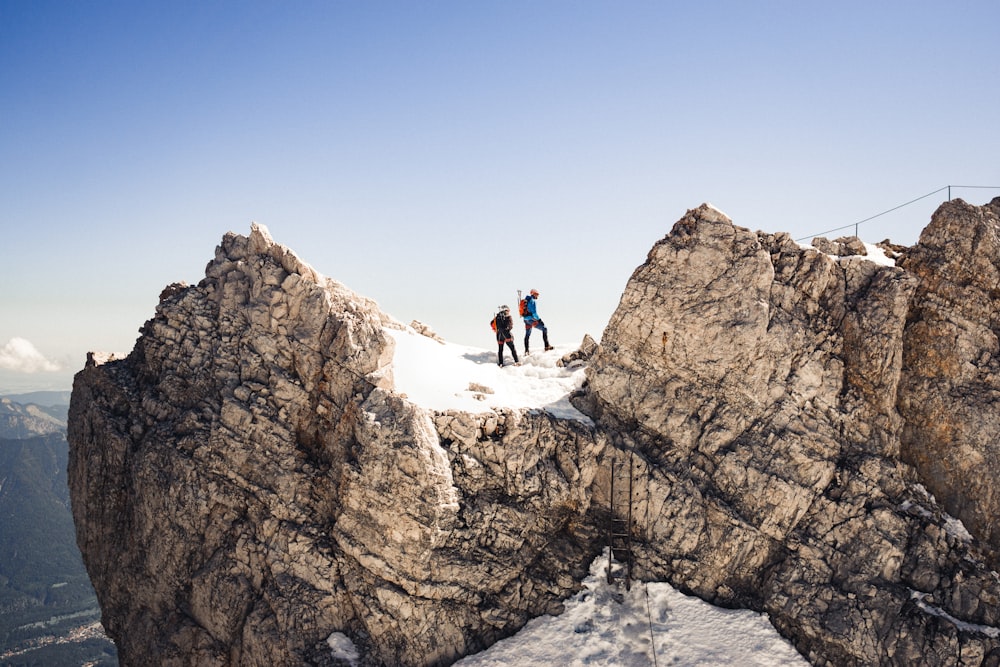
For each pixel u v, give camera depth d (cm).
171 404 2506
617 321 2417
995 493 2164
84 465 2625
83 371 2759
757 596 2175
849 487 2192
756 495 2222
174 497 2383
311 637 2145
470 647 2125
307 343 2392
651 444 2362
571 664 2008
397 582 2105
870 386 2273
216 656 2267
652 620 2112
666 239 2411
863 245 2561
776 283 2352
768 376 2292
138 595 2447
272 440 2353
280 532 2262
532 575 2220
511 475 2252
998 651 1931
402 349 2675
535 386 2619
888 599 2045
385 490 2122
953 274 2306
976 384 2244
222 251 2614
